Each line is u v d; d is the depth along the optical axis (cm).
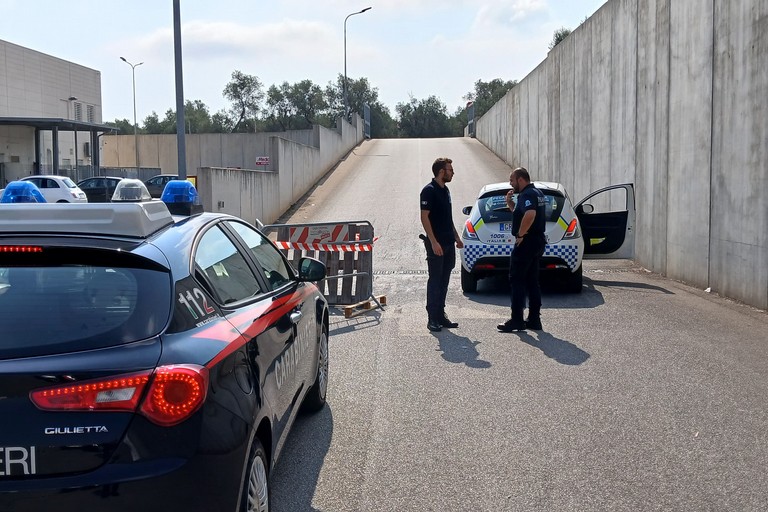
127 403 263
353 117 5722
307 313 517
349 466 465
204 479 277
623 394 609
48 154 4653
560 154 2428
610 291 1159
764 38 935
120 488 259
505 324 864
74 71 5262
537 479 442
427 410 575
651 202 1397
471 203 2547
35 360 266
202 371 284
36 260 305
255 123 8831
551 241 1088
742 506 403
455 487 433
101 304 292
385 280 1307
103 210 323
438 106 9850
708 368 687
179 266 326
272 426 364
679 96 1239
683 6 1215
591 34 1934
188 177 1803
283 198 2677
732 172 1038
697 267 1170
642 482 436
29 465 258
